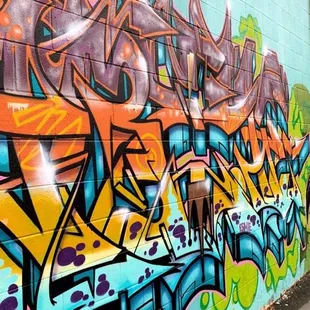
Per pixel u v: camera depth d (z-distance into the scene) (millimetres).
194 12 3914
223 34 4355
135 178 3148
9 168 2295
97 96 2857
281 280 5555
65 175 2607
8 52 2316
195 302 3777
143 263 3205
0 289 2230
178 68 3666
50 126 2527
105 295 2865
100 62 2896
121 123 3043
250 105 4844
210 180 4051
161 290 3375
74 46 2711
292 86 6059
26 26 2422
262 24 5203
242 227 4598
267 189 5207
